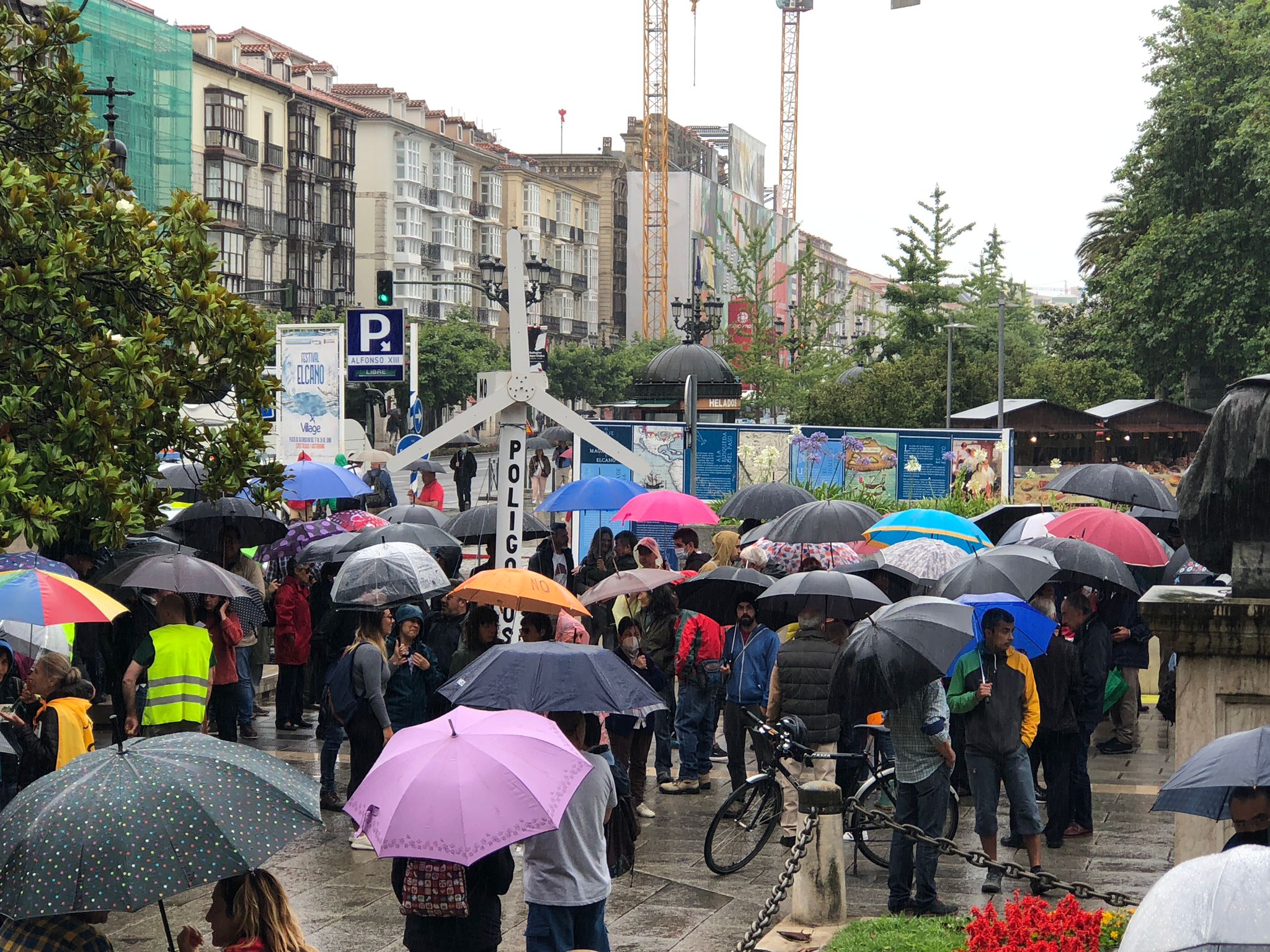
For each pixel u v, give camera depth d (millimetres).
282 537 15508
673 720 14406
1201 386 54594
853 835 10406
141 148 45781
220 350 14266
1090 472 16734
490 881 6488
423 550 12164
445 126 109312
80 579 12828
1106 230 68250
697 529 25984
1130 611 14188
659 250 140250
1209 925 3631
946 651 8656
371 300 95875
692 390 19125
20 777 8859
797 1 194500
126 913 9312
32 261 13773
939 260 61750
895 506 27797
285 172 82000
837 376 63531
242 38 84750
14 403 12586
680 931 8938
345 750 14695
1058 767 10766
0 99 15406
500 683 7801
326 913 9297
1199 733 7703
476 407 12555
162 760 5133
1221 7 58375
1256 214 46094
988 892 9633
